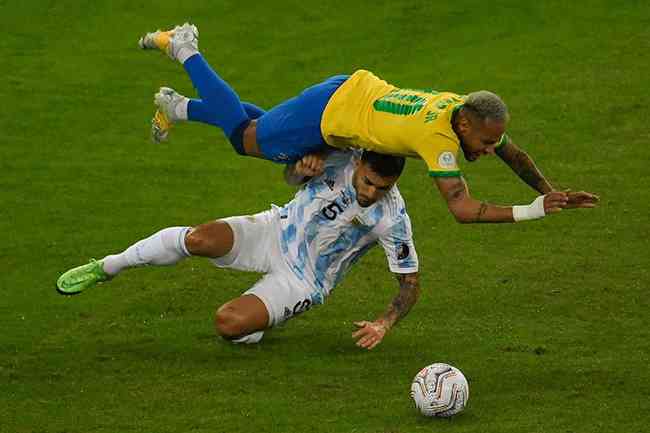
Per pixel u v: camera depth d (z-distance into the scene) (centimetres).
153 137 3030
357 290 3288
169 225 3812
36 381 2625
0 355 2789
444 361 2747
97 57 5484
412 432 2320
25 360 2756
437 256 3553
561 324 3000
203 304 3170
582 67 5200
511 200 4025
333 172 2770
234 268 2856
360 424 2369
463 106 2425
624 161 4316
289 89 5128
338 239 2803
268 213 2880
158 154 4497
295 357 2778
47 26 5828
